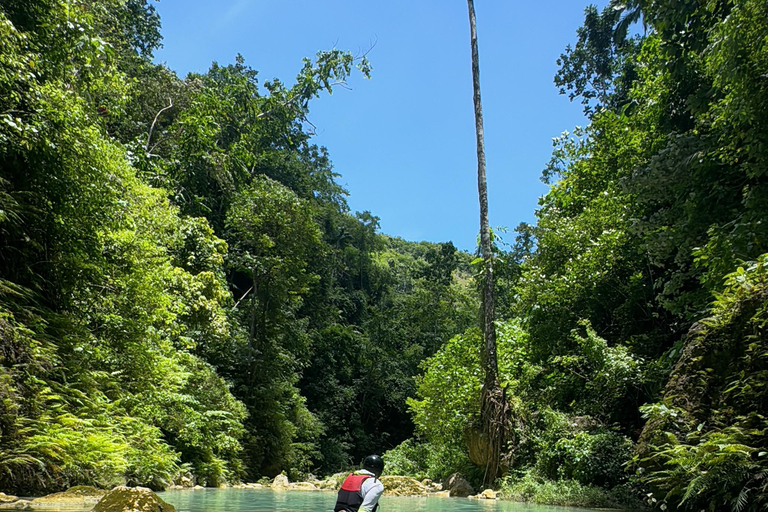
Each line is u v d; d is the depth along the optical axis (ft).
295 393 107.45
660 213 37.65
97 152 33.37
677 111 44.73
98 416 31.58
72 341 33.17
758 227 27.27
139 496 19.01
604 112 63.72
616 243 47.96
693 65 41.68
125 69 79.66
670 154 35.70
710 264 30.04
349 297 194.08
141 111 86.89
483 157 52.75
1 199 26.99
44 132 28.99
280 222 98.32
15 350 25.44
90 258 35.76
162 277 45.96
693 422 22.07
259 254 99.45
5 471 22.74
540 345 52.65
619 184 39.04
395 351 174.81
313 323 151.74
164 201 54.90
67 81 37.78
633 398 41.27
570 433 39.81
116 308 41.50
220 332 59.72
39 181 30.91
